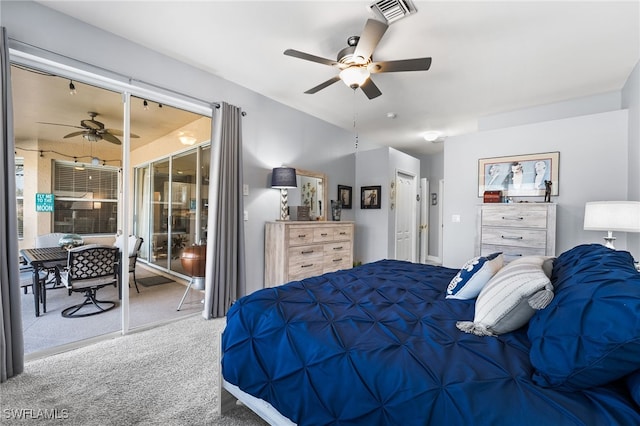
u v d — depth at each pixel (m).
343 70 2.39
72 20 2.29
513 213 3.38
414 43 2.51
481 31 2.34
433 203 7.22
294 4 2.10
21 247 2.64
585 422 0.74
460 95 3.60
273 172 3.68
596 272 1.08
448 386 0.89
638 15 2.12
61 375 1.99
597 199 3.24
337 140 4.91
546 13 2.13
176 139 3.51
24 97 2.55
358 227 5.32
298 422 1.15
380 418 0.96
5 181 1.95
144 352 2.33
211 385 1.90
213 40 2.57
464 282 1.65
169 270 3.66
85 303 3.19
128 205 2.72
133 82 2.60
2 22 2.01
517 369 0.96
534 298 1.10
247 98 3.52
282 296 1.64
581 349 0.82
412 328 1.29
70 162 2.83
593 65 2.84
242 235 3.32
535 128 3.62
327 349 1.15
